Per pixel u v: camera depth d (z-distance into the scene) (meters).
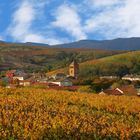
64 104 50.94
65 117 39.16
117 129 37.34
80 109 49.44
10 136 32.12
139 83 171.25
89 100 58.50
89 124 37.75
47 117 38.38
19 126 33.88
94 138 34.59
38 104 46.62
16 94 57.94
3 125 33.72
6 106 41.44
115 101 60.94
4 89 61.72
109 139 35.44
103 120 41.31
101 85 144.88
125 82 162.50
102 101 58.47
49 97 57.16
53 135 33.53
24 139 31.88
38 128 33.56
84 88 107.69
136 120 47.72
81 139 33.88
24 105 44.16
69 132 34.06
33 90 65.44
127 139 36.12
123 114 52.28
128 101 62.97
